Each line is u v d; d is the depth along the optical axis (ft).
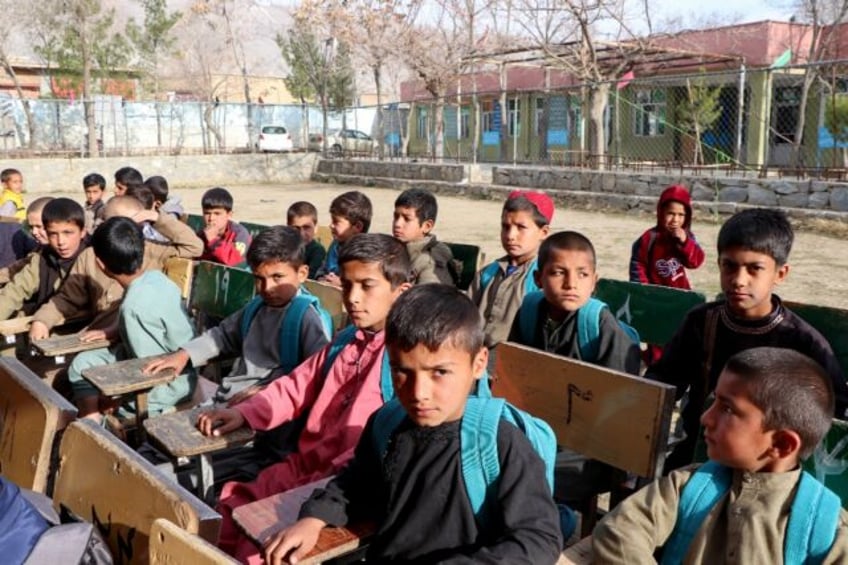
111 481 6.30
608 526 6.04
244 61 129.08
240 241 20.03
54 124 86.22
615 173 54.75
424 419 5.89
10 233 19.98
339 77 115.65
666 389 7.56
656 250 16.10
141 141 95.40
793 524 5.56
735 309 8.77
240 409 8.70
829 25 75.00
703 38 79.87
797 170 47.26
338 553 6.13
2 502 5.71
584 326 9.66
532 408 8.86
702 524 5.94
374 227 46.06
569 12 69.92
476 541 5.98
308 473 8.53
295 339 10.20
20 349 15.39
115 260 12.00
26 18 104.06
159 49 120.16
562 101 89.25
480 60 81.41
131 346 11.88
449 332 5.75
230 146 108.06
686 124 72.02
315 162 88.94
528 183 61.67
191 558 4.94
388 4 89.97
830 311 10.85
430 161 77.30
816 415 5.62
